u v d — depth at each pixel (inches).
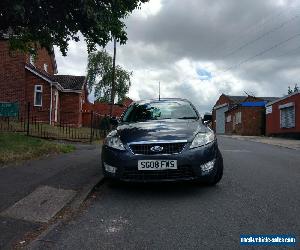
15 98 1078.4
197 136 245.6
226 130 1870.1
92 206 220.7
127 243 161.2
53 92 1156.5
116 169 240.1
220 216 197.5
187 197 238.2
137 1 440.5
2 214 194.2
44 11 381.1
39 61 1295.5
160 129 252.2
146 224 186.1
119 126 275.7
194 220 191.2
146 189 261.9
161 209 212.1
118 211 209.5
